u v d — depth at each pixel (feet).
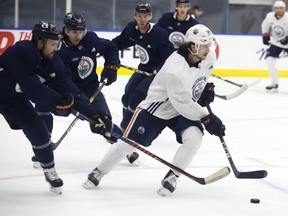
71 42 23.71
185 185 22.36
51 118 24.56
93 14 65.92
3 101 19.77
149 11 26.86
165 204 19.89
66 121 36.83
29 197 20.40
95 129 20.27
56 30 19.02
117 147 21.18
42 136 20.12
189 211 19.19
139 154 27.61
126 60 62.18
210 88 22.58
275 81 54.54
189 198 20.68
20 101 19.98
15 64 18.81
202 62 20.11
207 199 20.61
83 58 24.11
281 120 39.04
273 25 53.98
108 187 21.83
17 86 19.61
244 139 32.27
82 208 19.24
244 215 18.86
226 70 64.69
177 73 19.42
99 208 19.29
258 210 19.42
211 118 20.21
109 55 25.59
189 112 19.98
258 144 30.99
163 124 21.04
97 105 25.00
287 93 53.88
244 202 20.30
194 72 19.76
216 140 31.76
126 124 27.63
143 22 26.99
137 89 27.48
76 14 22.91
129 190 21.50
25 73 18.85
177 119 20.97
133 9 66.74
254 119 39.24
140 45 28.07
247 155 28.17
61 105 19.48
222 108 43.96
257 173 19.95
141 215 18.69
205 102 22.61
